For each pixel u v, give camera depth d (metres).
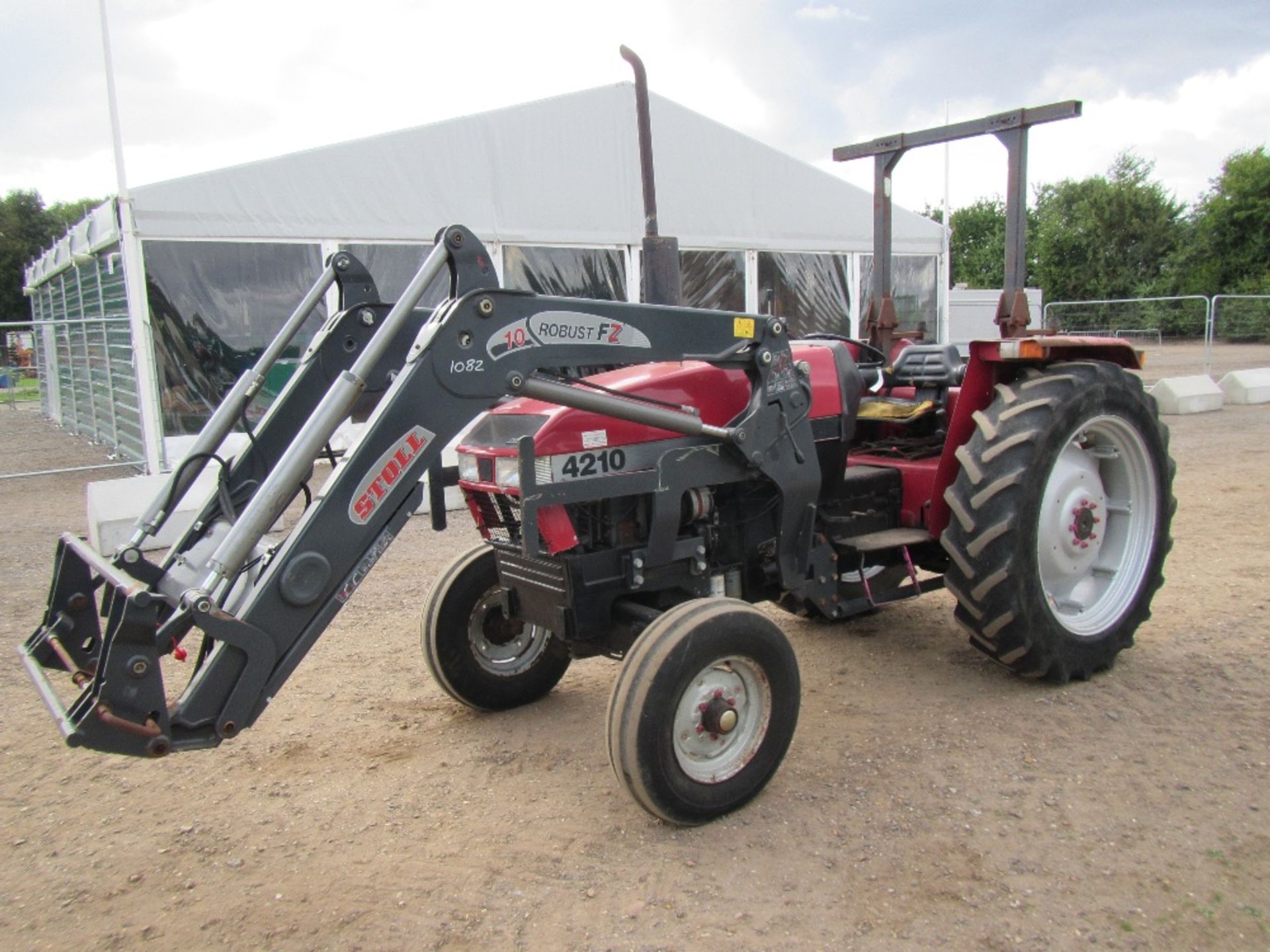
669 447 3.12
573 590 3.08
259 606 2.40
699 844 2.76
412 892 2.57
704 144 12.30
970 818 2.82
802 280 13.50
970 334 18.19
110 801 3.13
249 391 3.08
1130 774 3.03
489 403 2.66
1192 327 18.34
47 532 7.43
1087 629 3.76
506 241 11.10
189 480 2.94
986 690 3.75
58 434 15.34
